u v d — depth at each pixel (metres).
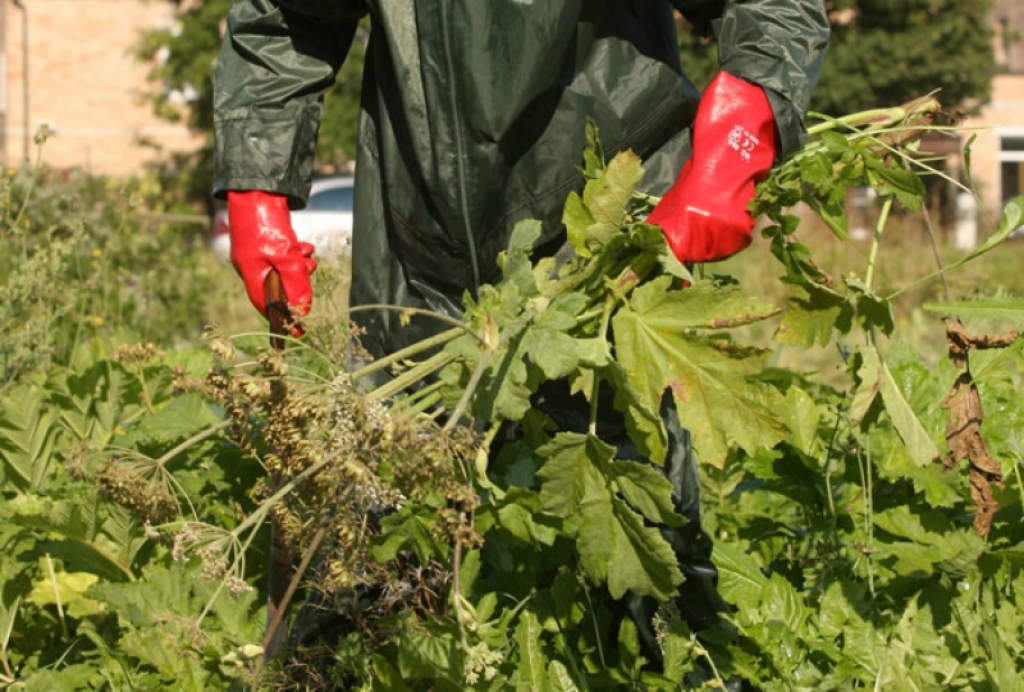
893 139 3.15
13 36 33.91
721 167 2.88
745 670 3.39
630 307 2.83
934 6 25.20
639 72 3.20
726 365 2.76
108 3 33.94
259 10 3.33
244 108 3.33
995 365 3.47
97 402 4.71
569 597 3.36
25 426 4.22
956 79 25.41
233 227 3.36
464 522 2.60
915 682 3.13
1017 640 3.24
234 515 3.93
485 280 3.28
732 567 3.64
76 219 5.73
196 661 3.39
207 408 4.34
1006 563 3.47
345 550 2.60
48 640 3.84
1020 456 3.78
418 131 3.15
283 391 2.54
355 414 2.47
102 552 3.74
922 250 14.18
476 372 2.63
